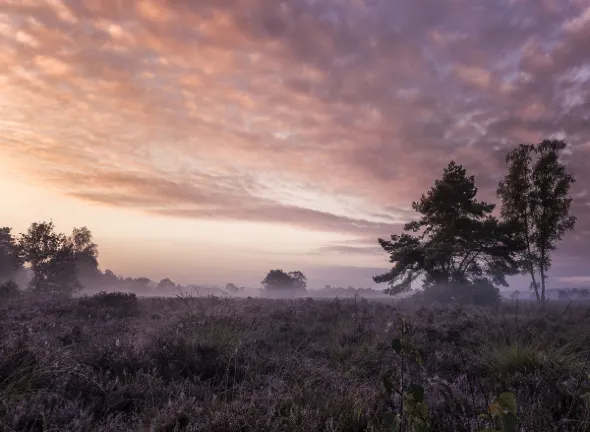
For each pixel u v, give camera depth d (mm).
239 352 6770
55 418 4000
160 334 7789
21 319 10445
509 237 40531
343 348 7656
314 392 4891
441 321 10961
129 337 7641
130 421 4285
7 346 5523
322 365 6551
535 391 4707
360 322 10117
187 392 5113
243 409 4180
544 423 3891
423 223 43344
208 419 4062
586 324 10109
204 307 10281
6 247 78875
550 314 12344
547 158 43781
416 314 12703
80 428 3844
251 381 5508
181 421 4168
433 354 7195
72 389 5016
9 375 4723
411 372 6020
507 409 2555
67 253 68000
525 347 6668
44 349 5875
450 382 5512
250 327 9289
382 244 43281
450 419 4082
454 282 38406
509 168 45625
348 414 4195
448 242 40062
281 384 5109
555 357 6398
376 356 7035
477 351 7387
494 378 5629
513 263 40594
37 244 65750
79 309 13109
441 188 40812
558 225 43344
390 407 4281
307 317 11875
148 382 5203
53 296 19203
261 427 3914
